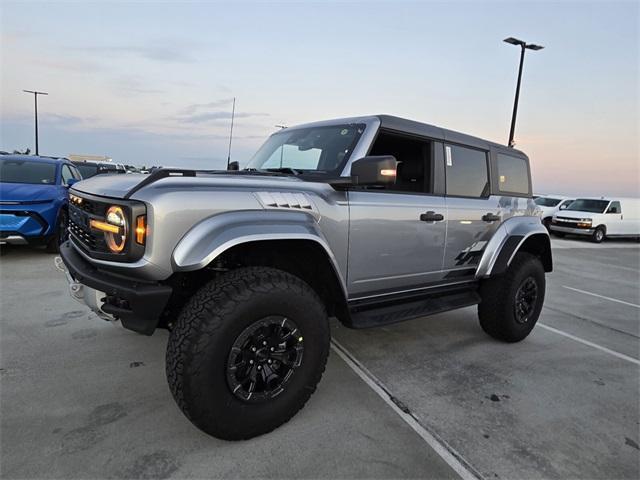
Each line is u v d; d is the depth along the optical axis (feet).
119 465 6.66
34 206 21.47
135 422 7.86
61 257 8.93
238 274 7.37
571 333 14.99
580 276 28.14
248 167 11.71
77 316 13.51
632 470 7.21
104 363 10.28
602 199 56.39
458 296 12.34
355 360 11.41
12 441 7.16
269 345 7.43
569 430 8.38
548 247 14.60
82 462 6.70
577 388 10.33
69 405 8.38
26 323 12.82
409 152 11.57
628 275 29.45
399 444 7.59
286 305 7.39
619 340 14.43
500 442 7.84
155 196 6.72
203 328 6.65
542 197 65.87
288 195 8.11
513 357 12.19
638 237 57.47
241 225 7.21
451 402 9.27
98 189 7.78
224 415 6.95
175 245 6.79
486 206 12.58
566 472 7.07
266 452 7.16
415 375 10.61
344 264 9.14
